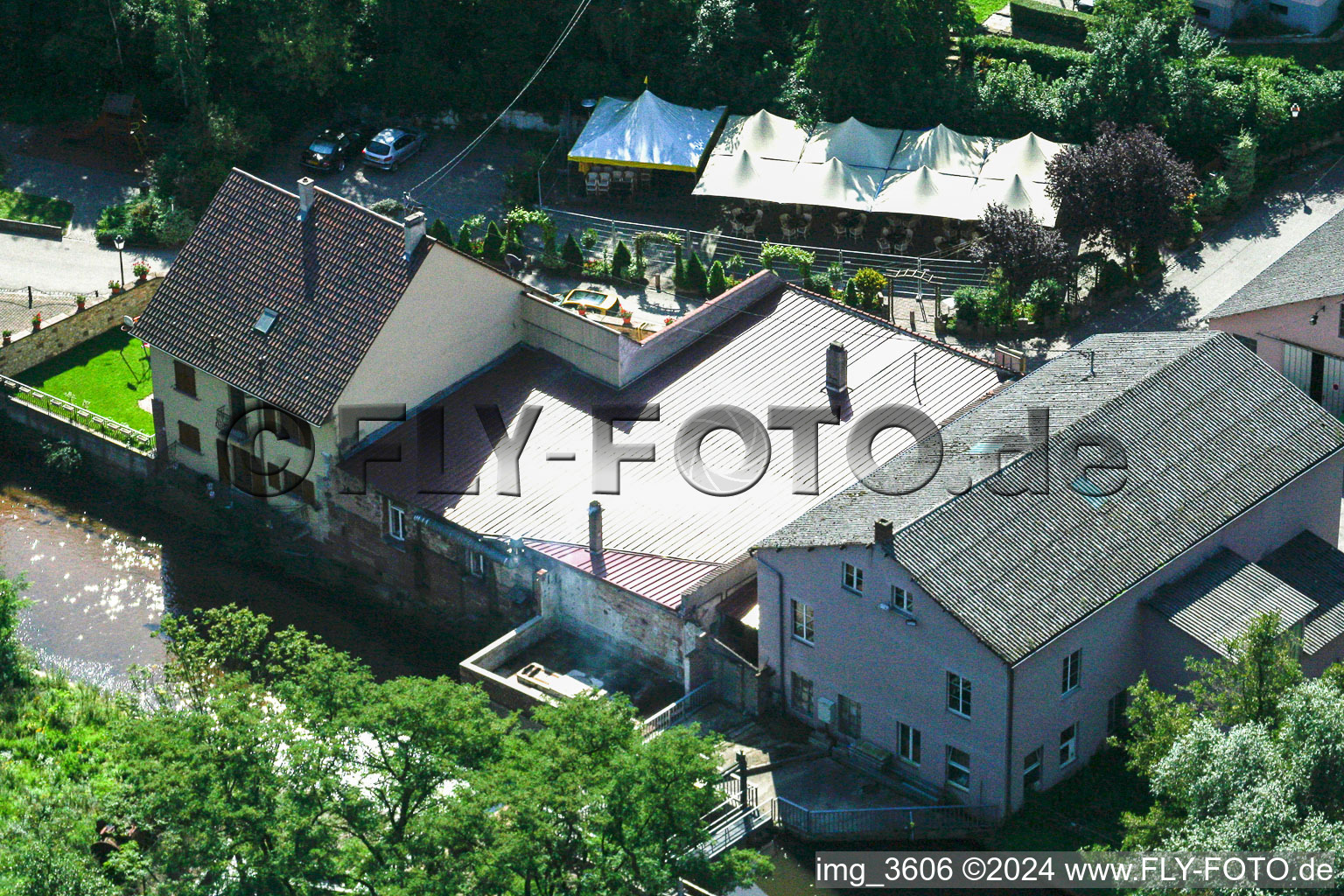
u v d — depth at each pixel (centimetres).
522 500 7731
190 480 8569
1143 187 9306
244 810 5572
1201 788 5600
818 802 6725
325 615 8144
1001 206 9338
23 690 7600
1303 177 10250
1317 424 7319
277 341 8094
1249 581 6919
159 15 10494
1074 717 6662
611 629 7425
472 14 11175
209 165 10431
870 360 8181
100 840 6494
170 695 6838
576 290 9438
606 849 5619
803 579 6788
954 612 6322
